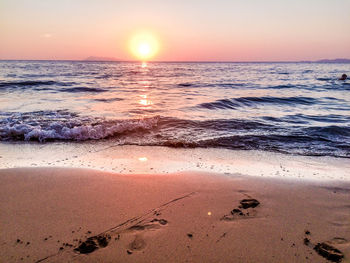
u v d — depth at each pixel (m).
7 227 2.47
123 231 2.45
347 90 18.62
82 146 5.51
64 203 2.95
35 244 2.24
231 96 13.88
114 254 2.14
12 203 2.91
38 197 3.07
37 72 35.44
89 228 2.48
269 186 3.56
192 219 2.68
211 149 5.46
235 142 5.93
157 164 4.51
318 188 3.52
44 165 4.29
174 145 5.65
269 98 12.98
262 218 2.73
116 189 3.35
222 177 3.88
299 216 2.78
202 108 10.21
